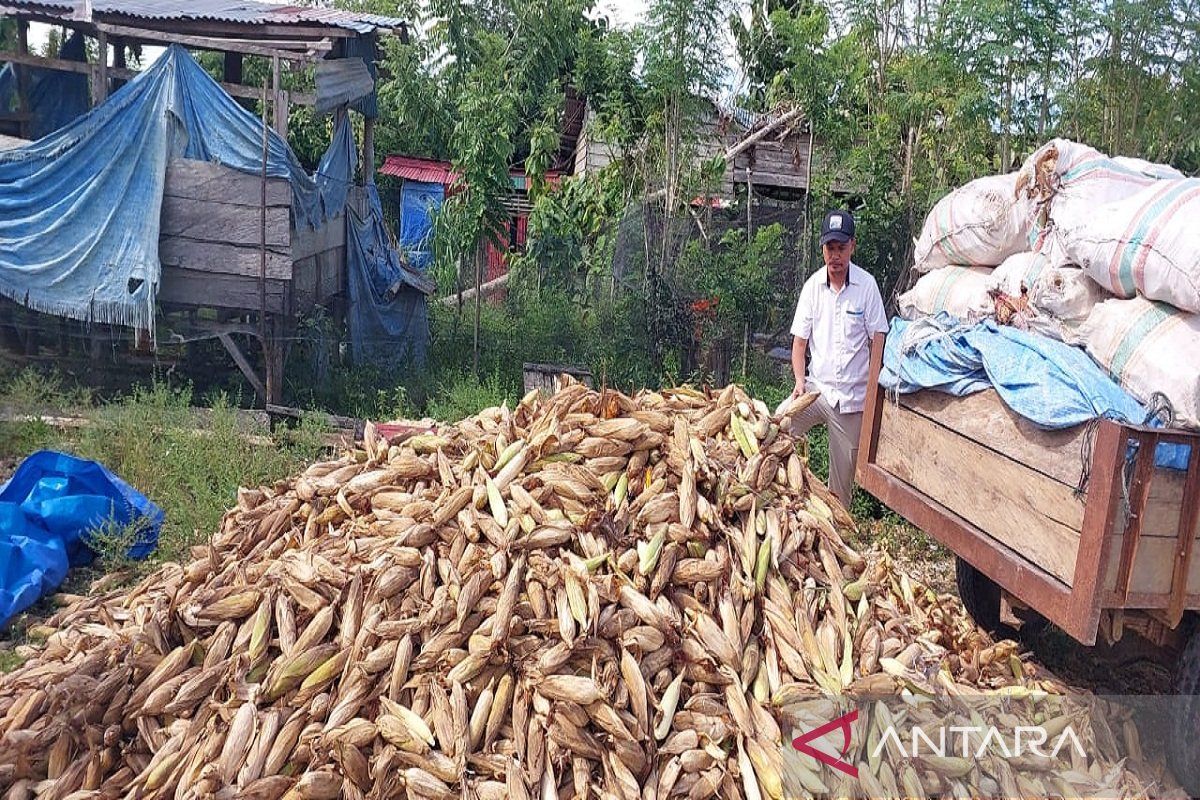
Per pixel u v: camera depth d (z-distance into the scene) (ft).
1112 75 28.48
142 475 22.80
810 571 12.96
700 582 11.95
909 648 12.55
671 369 32.71
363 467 14.40
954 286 15.81
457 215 35.73
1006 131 30.25
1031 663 14.66
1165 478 11.01
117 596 16.24
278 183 30.40
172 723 11.25
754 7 39.45
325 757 10.39
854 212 35.22
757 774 10.52
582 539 12.05
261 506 14.75
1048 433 11.94
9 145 30.17
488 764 10.41
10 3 30.83
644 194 38.47
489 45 39.60
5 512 18.25
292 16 33.50
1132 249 11.77
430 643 11.10
